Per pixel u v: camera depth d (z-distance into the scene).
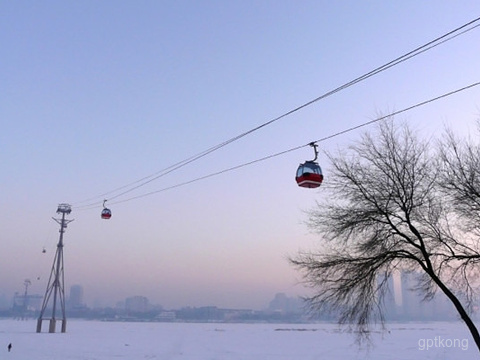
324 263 15.57
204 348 41.03
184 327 111.75
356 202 15.52
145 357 31.36
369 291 15.16
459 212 14.41
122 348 37.62
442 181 14.54
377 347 44.00
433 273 13.87
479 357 34.84
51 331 54.34
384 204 15.03
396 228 14.70
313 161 12.30
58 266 56.31
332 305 15.47
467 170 14.07
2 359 26.12
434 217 14.66
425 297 15.58
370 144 15.60
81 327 94.88
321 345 46.56
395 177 15.00
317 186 12.15
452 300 13.56
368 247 15.11
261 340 55.50
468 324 13.24
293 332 83.75
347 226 15.35
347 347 43.88
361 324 15.25
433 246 14.74
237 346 44.47
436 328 110.69
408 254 14.53
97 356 30.25
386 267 15.20
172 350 37.84
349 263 15.30
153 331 78.75
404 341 53.62
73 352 31.95
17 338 44.66
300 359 32.38
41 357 27.84
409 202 14.60
